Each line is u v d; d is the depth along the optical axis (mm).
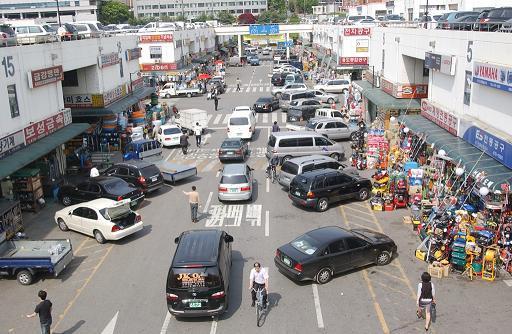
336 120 34906
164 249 18922
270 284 16016
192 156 33000
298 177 22625
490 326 13312
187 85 62406
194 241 14961
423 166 23859
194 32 73625
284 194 25047
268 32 88938
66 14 124562
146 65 60562
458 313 13977
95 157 31828
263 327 13641
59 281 16703
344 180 22938
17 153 21688
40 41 26453
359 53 51625
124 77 39656
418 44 27734
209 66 81750
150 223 21703
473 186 18125
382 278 16203
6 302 15469
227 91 63500
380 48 37250
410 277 16203
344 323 13703
